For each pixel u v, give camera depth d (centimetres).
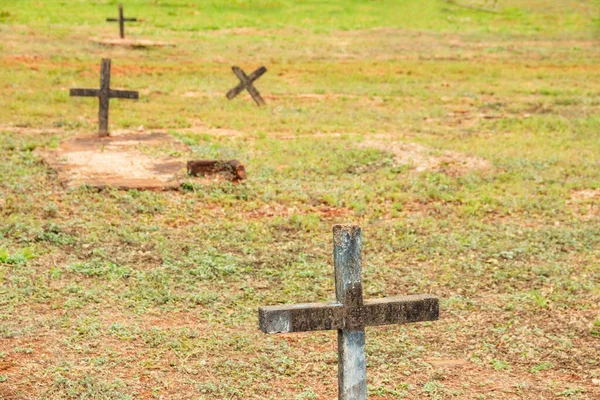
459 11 5278
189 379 870
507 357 960
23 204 1455
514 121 2502
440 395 858
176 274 1188
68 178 1619
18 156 1797
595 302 1123
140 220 1431
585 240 1409
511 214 1563
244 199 1593
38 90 2745
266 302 1105
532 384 889
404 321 652
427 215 1548
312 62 3659
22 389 827
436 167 1856
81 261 1218
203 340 971
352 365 645
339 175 1806
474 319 1069
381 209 1570
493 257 1314
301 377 891
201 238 1355
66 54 3491
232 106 2639
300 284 1170
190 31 4388
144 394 834
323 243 1367
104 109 2025
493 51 4062
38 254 1230
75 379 855
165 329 998
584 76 3456
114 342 953
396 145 2023
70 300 1063
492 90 3080
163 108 2544
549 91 3056
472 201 1614
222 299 1105
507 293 1163
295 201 1591
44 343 940
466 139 2214
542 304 1105
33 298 1069
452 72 3481
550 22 4991
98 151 1855
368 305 640
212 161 1695
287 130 2281
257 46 4009
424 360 948
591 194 1712
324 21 4847
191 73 3284
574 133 2356
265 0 5222
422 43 4244
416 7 5334
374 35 4459
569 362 948
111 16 4616
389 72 3444
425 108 2716
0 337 951
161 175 1667
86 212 1449
